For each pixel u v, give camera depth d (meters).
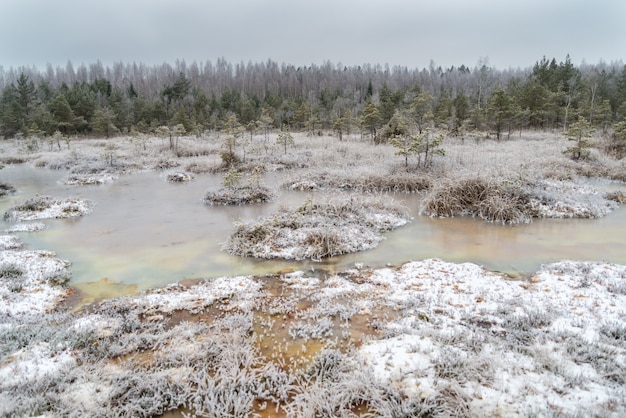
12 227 9.81
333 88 73.62
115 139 35.81
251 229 8.45
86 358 4.43
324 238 8.06
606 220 10.02
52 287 6.43
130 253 8.00
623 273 6.49
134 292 6.27
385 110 33.62
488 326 4.98
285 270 7.08
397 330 4.89
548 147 20.42
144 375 4.10
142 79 81.50
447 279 6.42
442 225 9.81
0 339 4.73
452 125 29.45
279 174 17.84
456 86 77.12
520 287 6.10
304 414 3.54
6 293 6.07
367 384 3.88
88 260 7.64
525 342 4.56
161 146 26.59
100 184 16.34
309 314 5.41
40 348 4.60
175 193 14.19
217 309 5.64
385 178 14.50
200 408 3.72
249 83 82.88
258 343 4.76
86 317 5.38
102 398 3.81
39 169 21.41
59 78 87.44
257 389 3.93
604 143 20.41
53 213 11.17
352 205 10.61
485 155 17.69
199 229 9.61
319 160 19.47
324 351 4.45
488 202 10.54
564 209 10.55
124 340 4.75
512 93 36.28
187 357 4.39
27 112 40.75
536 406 3.53
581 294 5.75
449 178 12.06
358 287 6.24
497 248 8.07
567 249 7.93
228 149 21.95
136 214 11.20
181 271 7.09
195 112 42.34
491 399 3.65
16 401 3.67
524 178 12.09
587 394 3.67
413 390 3.85
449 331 4.80
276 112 44.59
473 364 4.09
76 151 24.91
